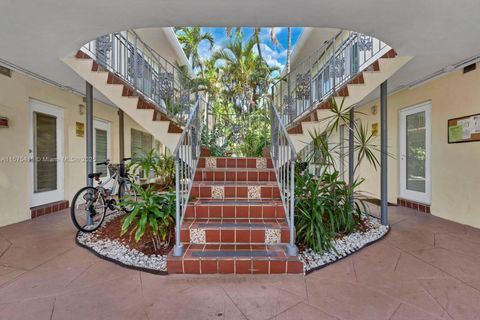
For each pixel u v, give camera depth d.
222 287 2.01
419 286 2.02
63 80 3.90
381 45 4.09
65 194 4.58
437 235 3.15
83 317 1.65
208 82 11.23
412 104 4.43
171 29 6.70
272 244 2.48
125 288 1.99
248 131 5.48
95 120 5.39
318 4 2.07
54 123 4.40
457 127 3.62
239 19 2.30
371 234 3.12
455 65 3.37
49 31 2.43
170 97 4.74
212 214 2.74
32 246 2.81
